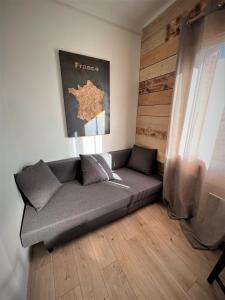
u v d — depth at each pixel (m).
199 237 1.46
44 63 1.62
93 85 1.95
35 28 1.51
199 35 1.33
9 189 1.10
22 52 1.49
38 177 1.49
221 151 1.25
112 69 2.09
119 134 2.42
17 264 0.95
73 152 2.06
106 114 2.16
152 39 1.98
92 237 1.50
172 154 1.74
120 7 1.71
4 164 1.09
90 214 1.39
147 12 1.81
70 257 1.29
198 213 1.51
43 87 1.67
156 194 1.99
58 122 1.86
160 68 1.92
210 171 1.34
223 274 1.20
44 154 1.85
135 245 1.42
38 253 1.33
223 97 1.21
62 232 1.29
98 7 1.69
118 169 2.37
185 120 1.54
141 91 2.33
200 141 1.44
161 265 1.23
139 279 1.13
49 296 1.03
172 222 1.71
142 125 2.40
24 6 1.42
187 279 1.13
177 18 1.59
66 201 1.50
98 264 1.24
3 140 1.17
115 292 1.05
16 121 1.59
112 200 1.54
